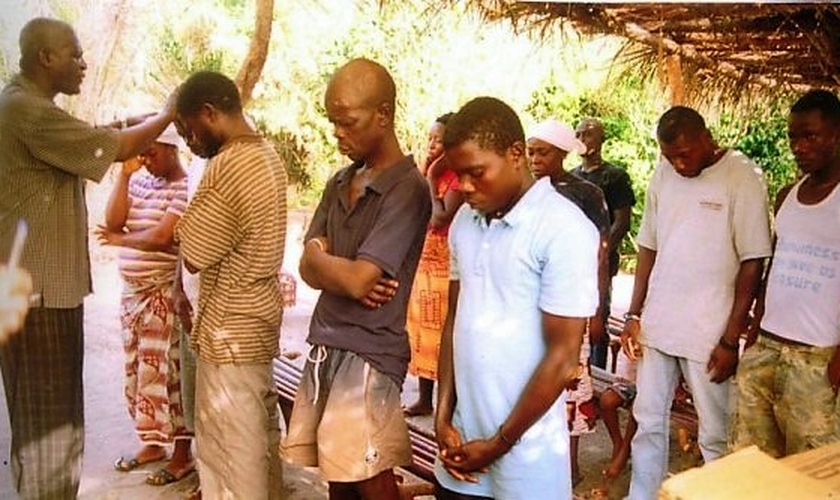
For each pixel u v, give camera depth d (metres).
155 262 3.67
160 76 9.35
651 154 10.56
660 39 4.50
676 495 1.17
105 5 7.49
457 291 2.38
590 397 3.68
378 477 2.64
